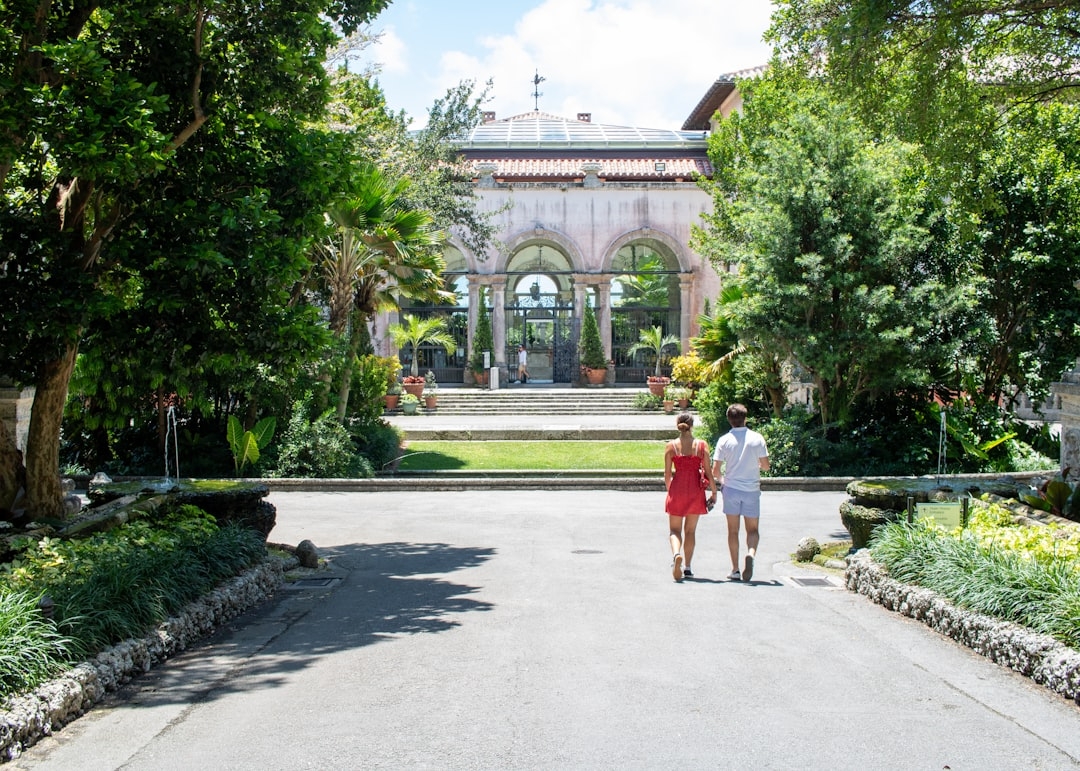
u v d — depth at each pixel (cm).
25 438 1131
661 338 3531
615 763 418
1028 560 647
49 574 634
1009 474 1593
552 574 887
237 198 816
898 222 1777
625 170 3522
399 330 3231
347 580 875
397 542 1114
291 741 448
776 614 708
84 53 680
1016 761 422
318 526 1252
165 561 679
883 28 1022
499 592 803
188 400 1004
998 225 1889
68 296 768
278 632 668
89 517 880
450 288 3681
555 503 1477
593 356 3453
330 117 1855
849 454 1781
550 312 3903
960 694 517
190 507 915
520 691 522
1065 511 863
